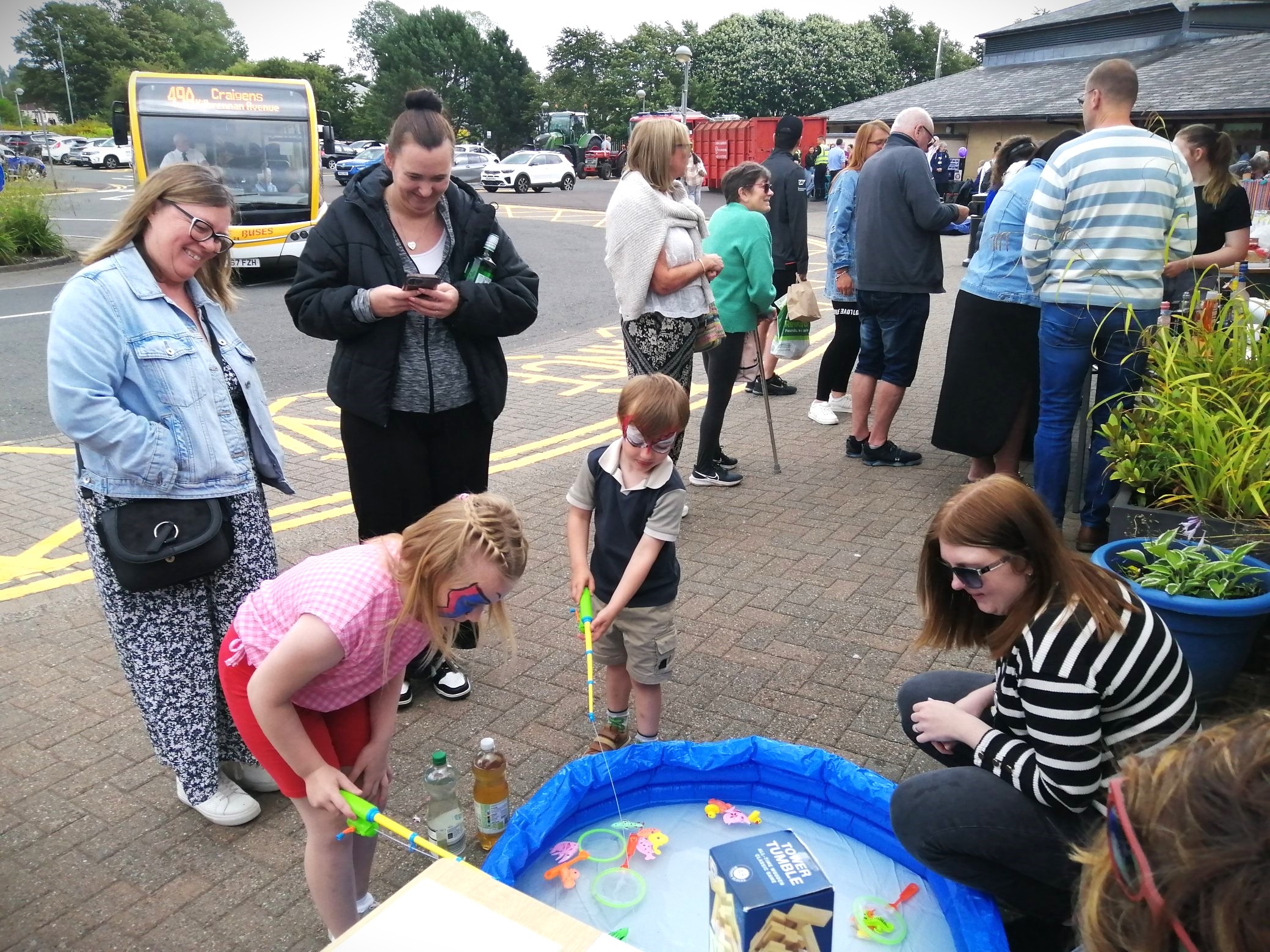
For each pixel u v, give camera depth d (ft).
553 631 12.85
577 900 7.85
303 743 6.54
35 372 28.19
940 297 40.24
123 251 8.09
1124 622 6.37
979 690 8.25
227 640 6.93
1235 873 3.15
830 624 12.78
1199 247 18.53
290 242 45.09
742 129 115.24
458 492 11.30
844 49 199.72
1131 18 83.66
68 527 16.76
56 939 7.75
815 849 8.56
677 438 13.00
